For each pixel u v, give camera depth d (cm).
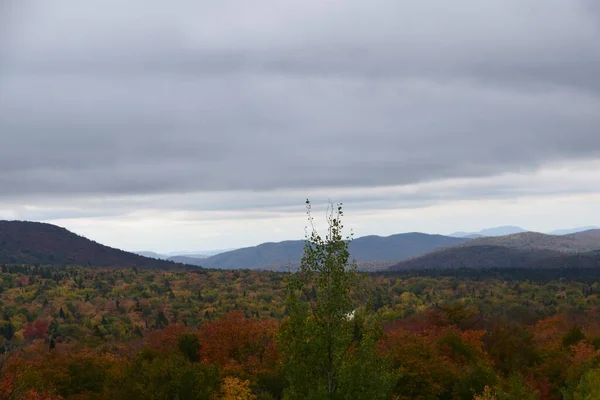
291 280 2572
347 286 2558
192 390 4250
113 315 18850
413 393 5128
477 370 5056
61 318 18288
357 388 2492
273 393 5550
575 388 4469
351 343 2561
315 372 2561
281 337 2598
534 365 6175
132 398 4256
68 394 5512
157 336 9256
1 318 18050
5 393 3919
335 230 2575
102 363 6103
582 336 7106
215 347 7000
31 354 8162
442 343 6475
